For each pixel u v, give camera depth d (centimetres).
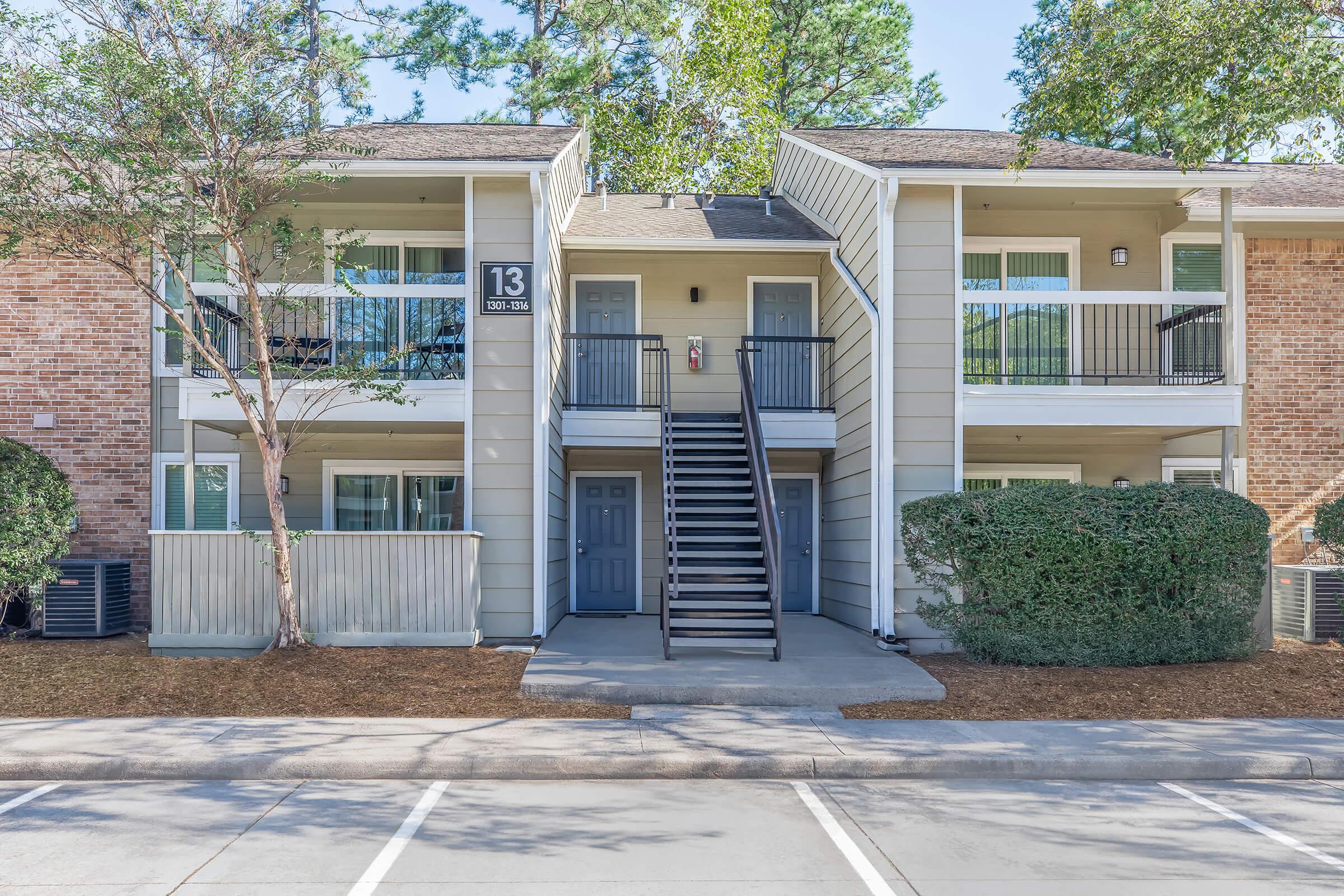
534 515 1162
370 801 639
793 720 838
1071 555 1020
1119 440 1420
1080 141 2239
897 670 974
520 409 1172
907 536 1107
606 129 2617
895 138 1493
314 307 1203
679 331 1505
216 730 788
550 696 898
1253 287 1395
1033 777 716
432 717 842
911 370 1169
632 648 1105
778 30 2919
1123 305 1370
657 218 1557
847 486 1333
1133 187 1166
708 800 649
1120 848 548
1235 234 1391
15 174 946
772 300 1519
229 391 1099
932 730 803
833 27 2870
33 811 612
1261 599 1106
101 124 945
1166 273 1388
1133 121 2195
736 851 542
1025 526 1022
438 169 1146
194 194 984
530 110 2645
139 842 550
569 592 1501
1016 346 1358
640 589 1509
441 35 2550
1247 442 1391
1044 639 1024
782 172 1814
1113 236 1388
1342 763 717
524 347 1175
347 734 777
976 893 477
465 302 1180
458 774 706
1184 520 1025
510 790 674
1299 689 934
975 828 587
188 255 1134
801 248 1412
